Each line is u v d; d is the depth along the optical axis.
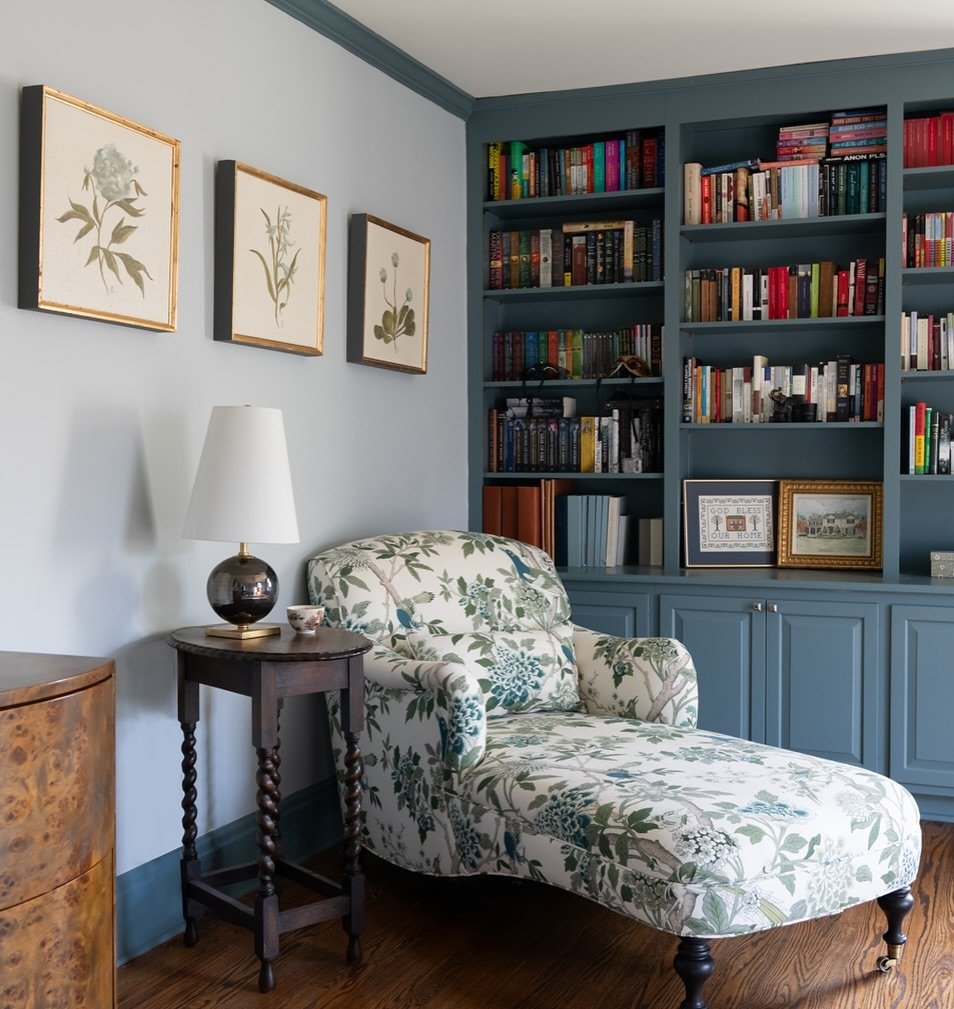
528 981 2.51
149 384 2.63
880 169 3.77
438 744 2.67
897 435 3.72
